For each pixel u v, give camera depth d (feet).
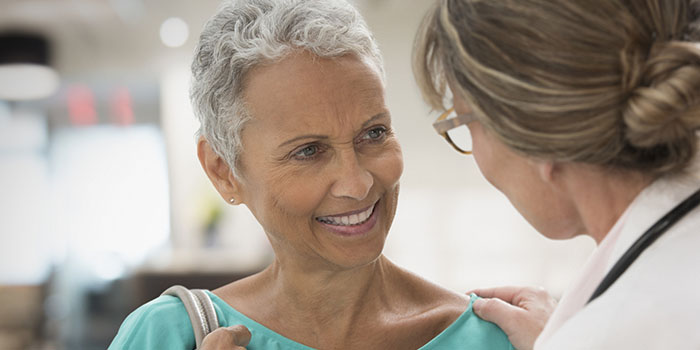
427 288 4.00
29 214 23.90
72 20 22.84
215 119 3.43
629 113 2.33
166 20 23.31
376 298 3.80
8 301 20.29
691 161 2.56
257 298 3.90
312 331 3.74
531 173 2.76
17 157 23.99
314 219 3.42
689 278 2.31
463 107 2.89
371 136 3.40
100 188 24.50
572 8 2.35
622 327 2.28
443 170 23.30
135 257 24.07
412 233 23.47
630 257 2.48
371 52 3.35
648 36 2.38
